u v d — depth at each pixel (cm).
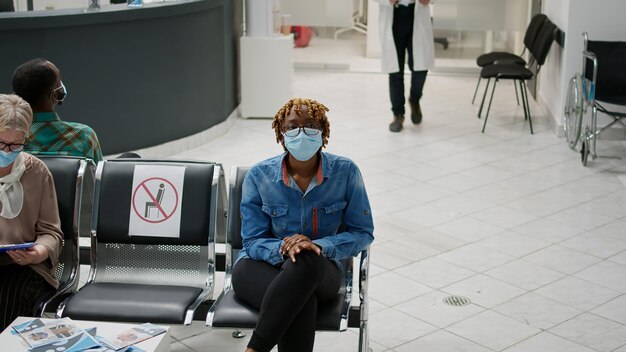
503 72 731
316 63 1001
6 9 655
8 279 326
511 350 375
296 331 301
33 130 364
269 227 331
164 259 347
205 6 689
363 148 695
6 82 591
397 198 577
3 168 328
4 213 327
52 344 284
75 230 347
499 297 429
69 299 325
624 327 397
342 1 973
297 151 314
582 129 698
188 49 682
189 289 333
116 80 633
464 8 930
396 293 434
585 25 695
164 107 670
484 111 819
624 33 690
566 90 712
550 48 774
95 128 631
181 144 689
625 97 639
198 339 387
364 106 838
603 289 438
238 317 310
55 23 591
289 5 982
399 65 737
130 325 301
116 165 348
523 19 918
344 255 320
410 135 735
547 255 482
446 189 595
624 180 614
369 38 986
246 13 773
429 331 394
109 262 349
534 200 573
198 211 340
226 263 343
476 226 527
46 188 337
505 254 484
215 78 725
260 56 773
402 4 727
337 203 327
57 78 365
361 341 321
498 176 624
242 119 793
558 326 398
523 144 707
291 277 298
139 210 342
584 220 536
